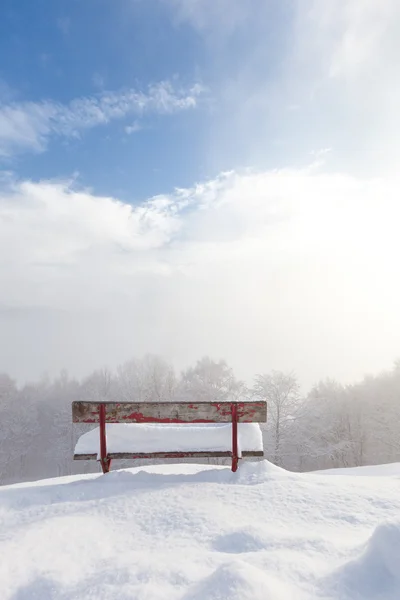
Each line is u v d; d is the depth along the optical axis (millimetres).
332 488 4195
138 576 2281
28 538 3146
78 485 4527
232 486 4348
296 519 3436
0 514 3799
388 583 1996
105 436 5059
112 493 4293
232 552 2732
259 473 4766
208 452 5047
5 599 2232
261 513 3580
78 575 2461
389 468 8203
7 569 2617
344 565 2168
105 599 2082
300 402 31953
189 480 4680
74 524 3438
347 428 40062
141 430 5086
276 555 2449
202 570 2346
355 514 3490
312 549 2635
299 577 2188
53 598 2168
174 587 2162
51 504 4012
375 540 2199
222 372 45500
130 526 3383
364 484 4367
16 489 4465
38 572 2488
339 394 43000
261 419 5082
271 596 1876
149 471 5320
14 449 44281
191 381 44000
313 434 34219
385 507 3629
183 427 5148
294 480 4559
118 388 47969
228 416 5098
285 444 31859
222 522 3373
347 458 39156
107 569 2395
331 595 1979
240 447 5043
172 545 2939
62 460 40469
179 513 3602
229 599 1842
